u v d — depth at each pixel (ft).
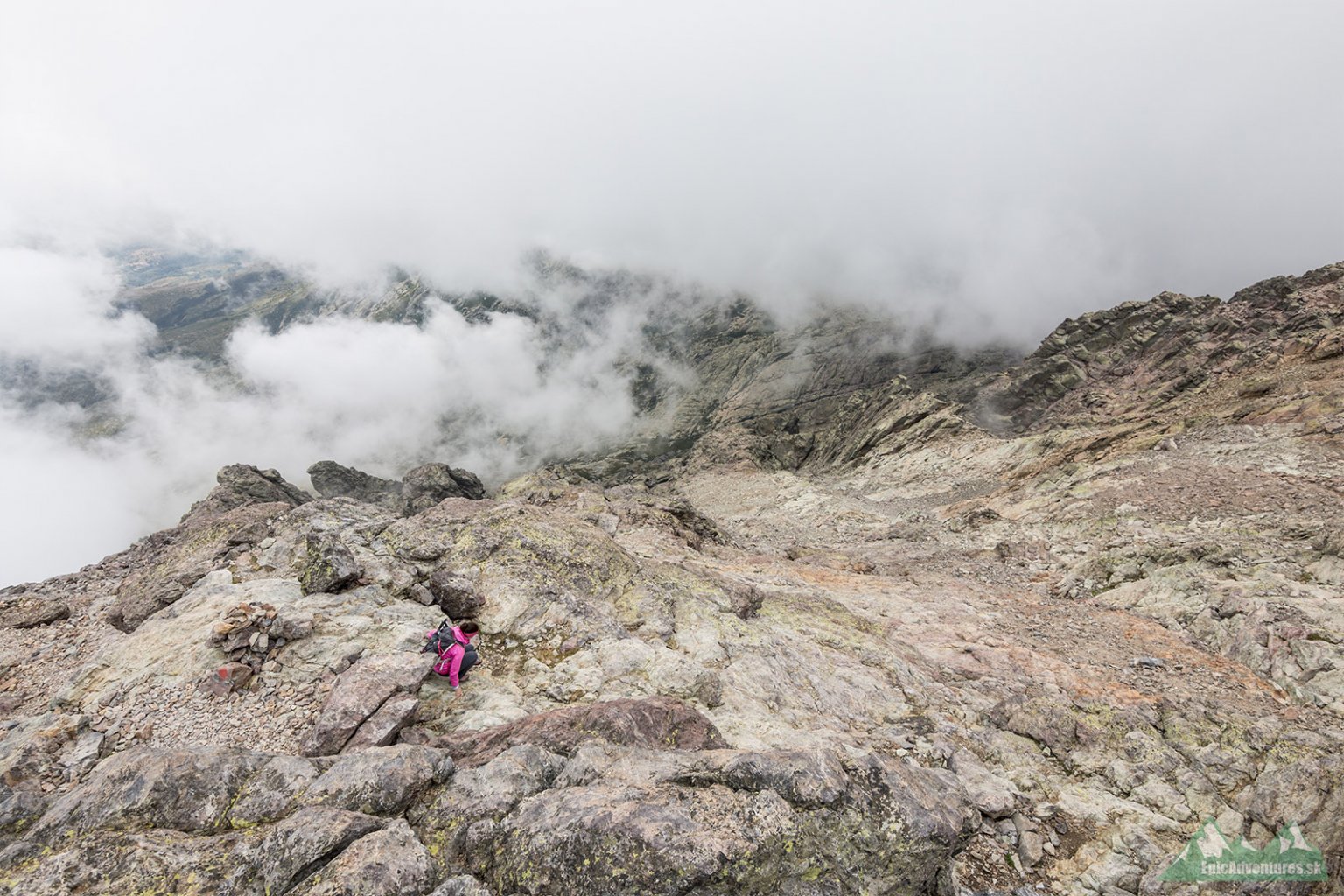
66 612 62.75
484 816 28.14
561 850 25.36
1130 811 42.57
